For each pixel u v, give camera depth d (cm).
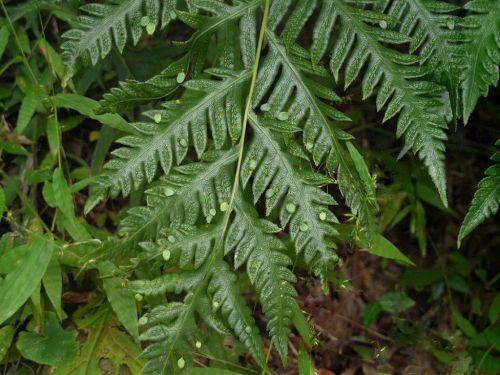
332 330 74
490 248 80
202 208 51
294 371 69
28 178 64
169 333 50
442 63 50
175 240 50
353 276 77
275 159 50
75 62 51
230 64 51
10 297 53
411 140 49
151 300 60
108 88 73
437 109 52
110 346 59
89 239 60
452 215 81
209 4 50
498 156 50
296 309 58
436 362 73
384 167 75
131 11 51
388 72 49
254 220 50
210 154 50
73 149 74
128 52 70
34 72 67
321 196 50
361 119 78
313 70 50
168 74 50
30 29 72
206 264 50
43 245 55
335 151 50
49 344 57
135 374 58
